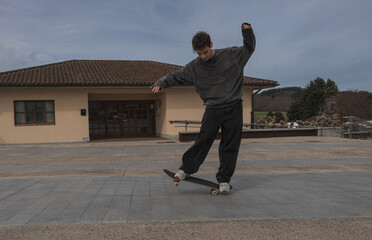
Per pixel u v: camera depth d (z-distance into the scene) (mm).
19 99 12062
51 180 4066
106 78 13352
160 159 6695
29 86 11609
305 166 5520
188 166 3014
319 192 3279
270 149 8539
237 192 3283
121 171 5059
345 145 9461
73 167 5555
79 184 3768
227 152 2998
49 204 2773
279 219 2336
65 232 2055
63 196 3098
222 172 3062
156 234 2023
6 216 2406
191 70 2912
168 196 3096
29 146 10922
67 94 12500
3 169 5379
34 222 2258
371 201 2881
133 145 10297
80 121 12617
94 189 3459
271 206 2699
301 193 3230
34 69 14219
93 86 12203
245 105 13859
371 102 32812
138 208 2637
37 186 3637
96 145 10672
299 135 13359
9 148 10039
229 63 2752
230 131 2896
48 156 7480
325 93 51125
